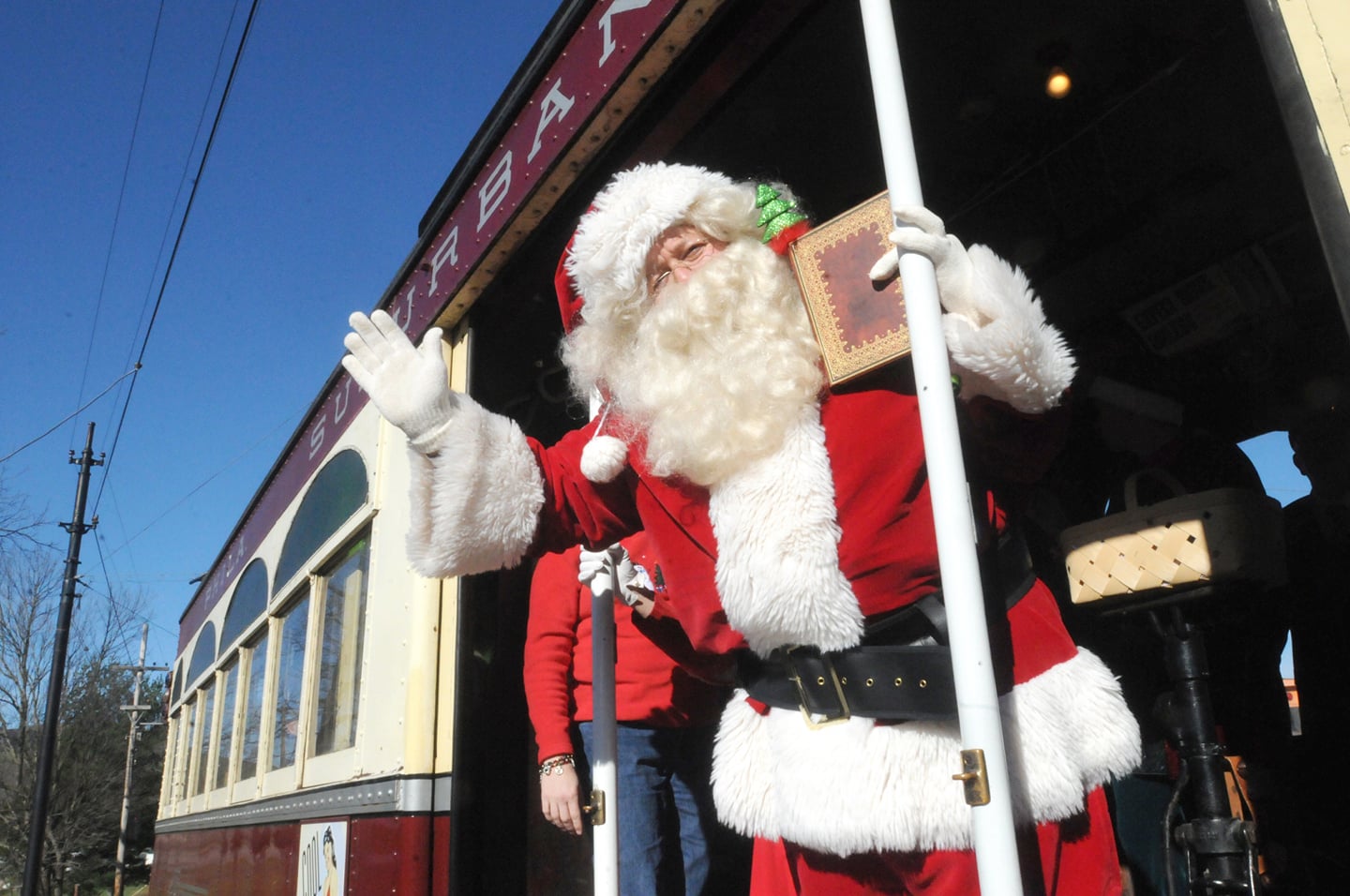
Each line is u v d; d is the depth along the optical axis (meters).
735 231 1.62
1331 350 2.51
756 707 1.46
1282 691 1.93
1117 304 2.81
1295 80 0.96
